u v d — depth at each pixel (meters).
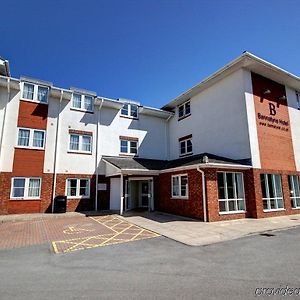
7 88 15.21
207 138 16.72
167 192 15.56
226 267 5.52
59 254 6.75
